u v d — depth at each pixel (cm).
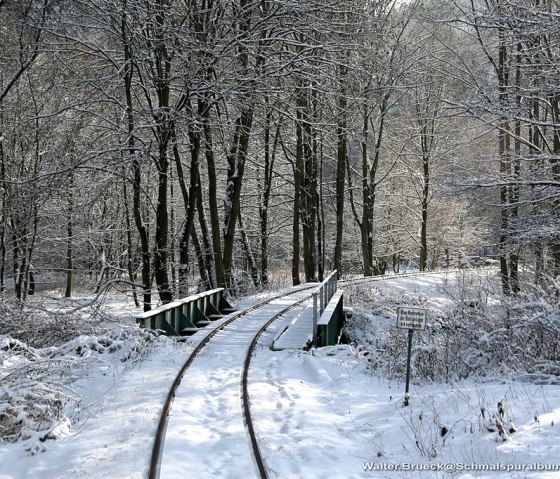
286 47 2406
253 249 4478
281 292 2612
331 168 4912
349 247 5341
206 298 1925
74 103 1895
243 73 2106
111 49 2036
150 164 2269
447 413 734
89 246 3484
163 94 1959
